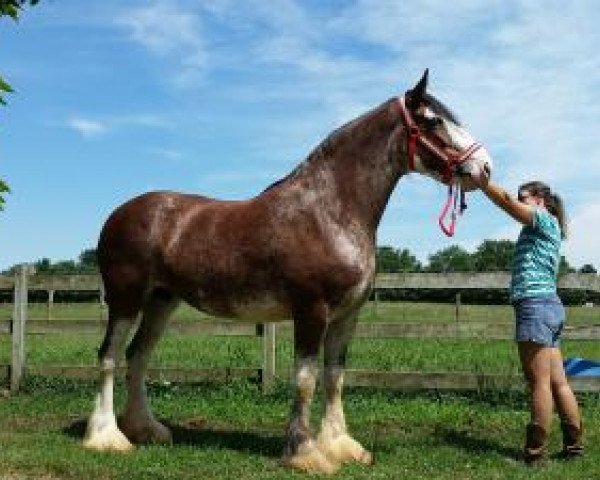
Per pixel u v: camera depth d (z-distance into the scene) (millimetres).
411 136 5844
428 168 5875
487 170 5801
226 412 8141
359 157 5930
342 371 6234
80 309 21516
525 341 5996
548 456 6328
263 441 6832
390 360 12094
